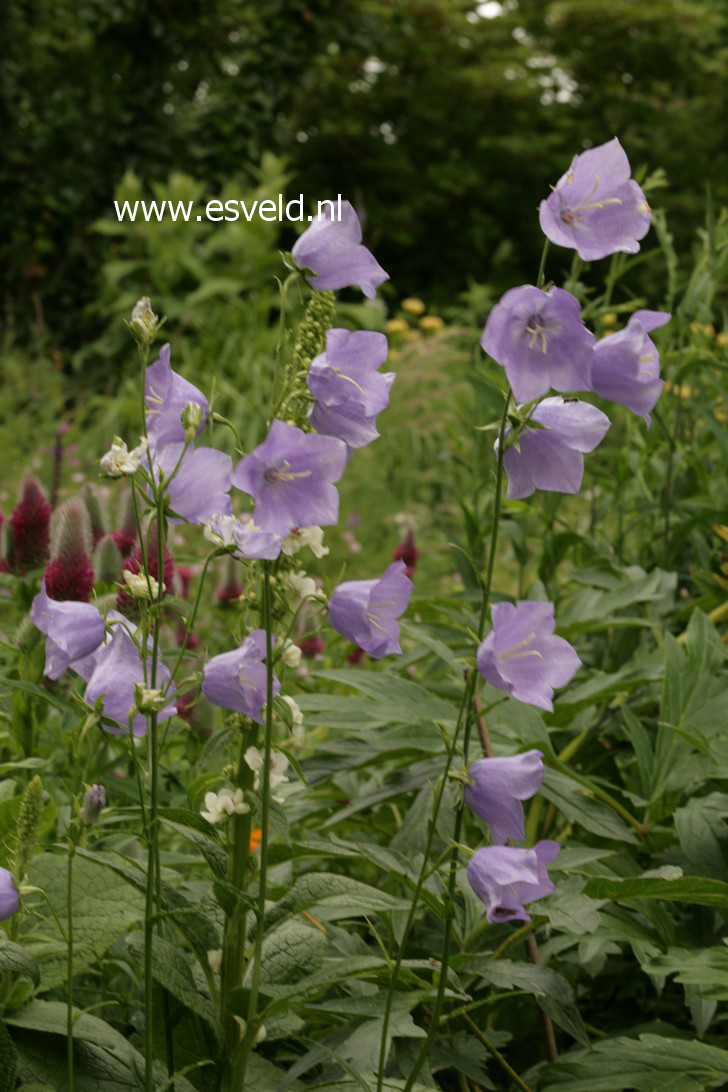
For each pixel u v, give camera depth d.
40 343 10.90
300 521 1.31
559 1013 1.71
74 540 2.26
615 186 1.30
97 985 2.21
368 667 4.16
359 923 2.11
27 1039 1.55
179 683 1.40
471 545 3.24
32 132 12.82
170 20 13.02
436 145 21.59
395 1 19.94
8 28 12.67
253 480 1.29
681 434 3.52
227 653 1.41
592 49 21.91
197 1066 1.47
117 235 13.08
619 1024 2.31
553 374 1.23
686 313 3.28
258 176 12.35
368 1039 1.60
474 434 3.74
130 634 1.45
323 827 2.24
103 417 10.38
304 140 21.16
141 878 1.51
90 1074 1.53
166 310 11.20
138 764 1.42
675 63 22.23
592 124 22.61
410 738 2.31
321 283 1.38
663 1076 1.73
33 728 2.28
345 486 8.30
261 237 11.70
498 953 1.87
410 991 1.64
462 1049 1.88
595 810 2.22
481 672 1.36
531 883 1.35
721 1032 2.30
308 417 1.39
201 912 1.56
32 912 1.61
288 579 1.40
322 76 19.95
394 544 7.86
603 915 1.99
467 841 2.39
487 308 12.31
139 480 1.69
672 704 2.36
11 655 2.30
